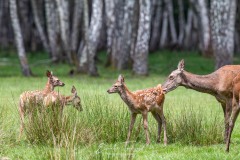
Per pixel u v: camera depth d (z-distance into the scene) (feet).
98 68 223.30
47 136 85.66
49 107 89.15
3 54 311.88
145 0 192.34
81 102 104.01
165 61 258.98
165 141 88.53
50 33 249.96
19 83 165.89
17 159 78.89
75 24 235.61
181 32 332.39
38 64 245.65
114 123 90.53
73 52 209.67
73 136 78.02
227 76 92.12
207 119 101.65
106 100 106.22
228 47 182.91
